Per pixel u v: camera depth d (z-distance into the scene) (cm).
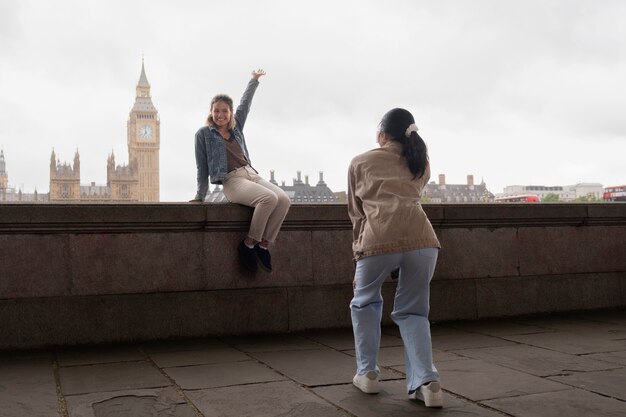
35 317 545
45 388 392
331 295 643
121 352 521
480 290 704
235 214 605
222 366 454
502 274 721
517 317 712
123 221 570
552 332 600
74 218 555
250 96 646
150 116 16650
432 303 682
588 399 352
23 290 547
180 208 587
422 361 344
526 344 534
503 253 723
